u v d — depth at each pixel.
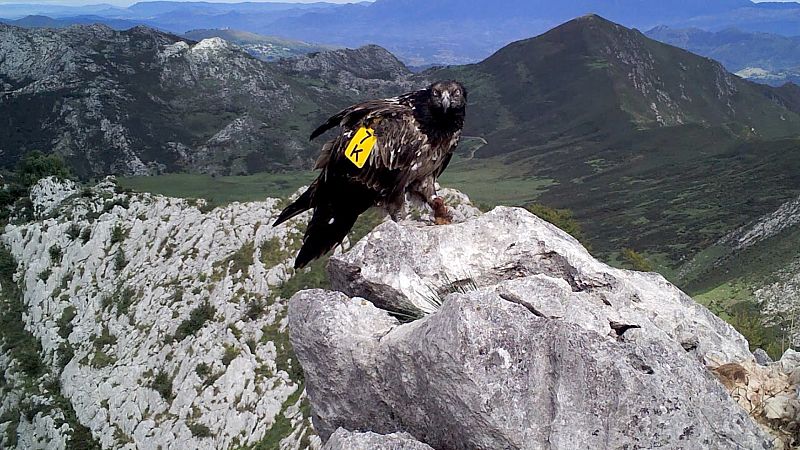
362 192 8.23
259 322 40.88
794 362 7.16
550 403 5.53
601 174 181.00
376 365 6.68
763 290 55.09
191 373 40.06
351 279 8.16
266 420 35.56
